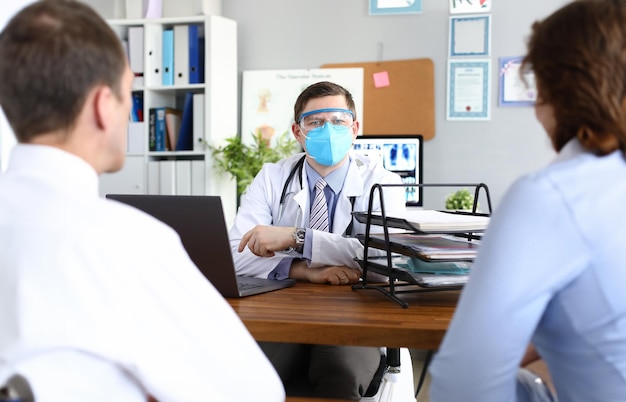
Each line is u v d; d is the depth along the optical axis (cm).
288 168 204
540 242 77
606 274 76
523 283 77
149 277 75
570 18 82
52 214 73
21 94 76
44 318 71
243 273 171
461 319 82
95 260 72
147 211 142
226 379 81
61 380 70
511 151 359
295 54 383
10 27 77
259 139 364
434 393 87
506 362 80
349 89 374
